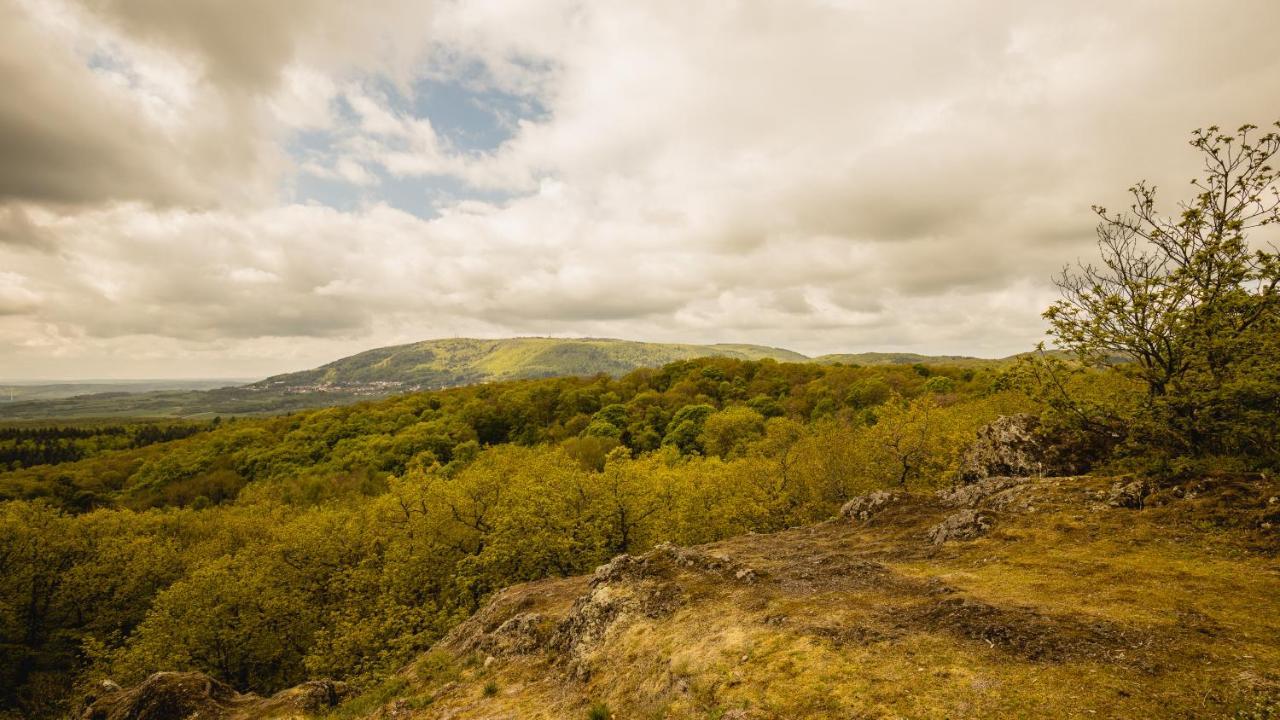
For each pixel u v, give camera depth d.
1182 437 16.88
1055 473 20.64
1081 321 18.27
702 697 10.88
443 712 15.23
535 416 125.38
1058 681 8.62
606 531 36.72
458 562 33.56
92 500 90.19
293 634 35.44
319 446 109.00
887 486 38.84
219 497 93.88
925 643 10.57
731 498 40.16
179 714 17.48
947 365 121.19
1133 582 11.82
